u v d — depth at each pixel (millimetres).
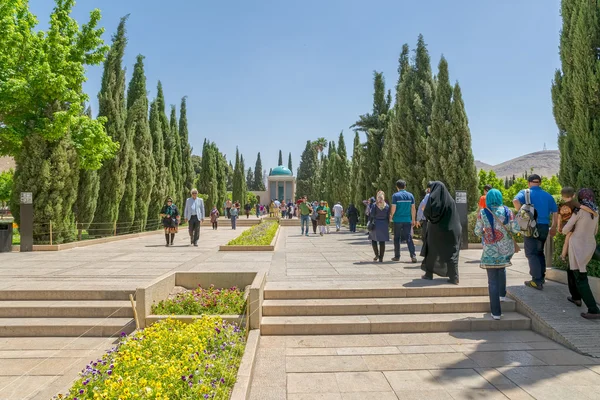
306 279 7301
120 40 18531
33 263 9711
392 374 4258
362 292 6422
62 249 13102
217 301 6117
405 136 16562
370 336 5461
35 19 15219
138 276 7805
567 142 7242
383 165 20672
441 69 14352
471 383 4023
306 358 4715
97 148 15031
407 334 5535
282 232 22984
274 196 67500
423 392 3838
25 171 13141
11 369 4625
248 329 5371
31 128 13211
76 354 5051
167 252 12180
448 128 14102
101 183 17766
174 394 3146
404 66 19969
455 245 6855
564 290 6543
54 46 14047
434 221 6883
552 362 4527
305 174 74000
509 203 40062
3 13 13328
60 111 13211
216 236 20219
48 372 4543
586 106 6762
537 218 6637
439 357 4715
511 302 6160
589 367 4383
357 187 27297
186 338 4277
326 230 22359
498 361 4574
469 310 6086
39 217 13172
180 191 29594
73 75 14336
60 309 6008
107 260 10266
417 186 16172
